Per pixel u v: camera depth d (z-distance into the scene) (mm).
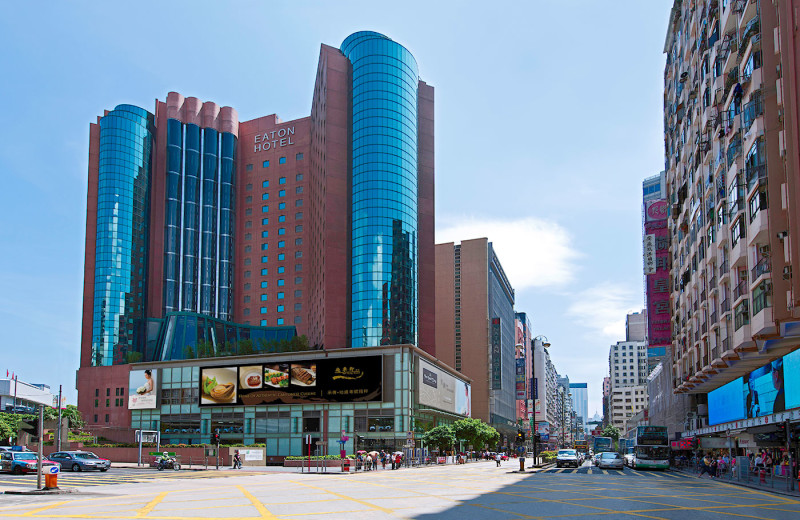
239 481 42625
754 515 22500
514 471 59562
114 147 143000
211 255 147750
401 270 117750
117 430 115812
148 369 92812
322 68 130250
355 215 119750
